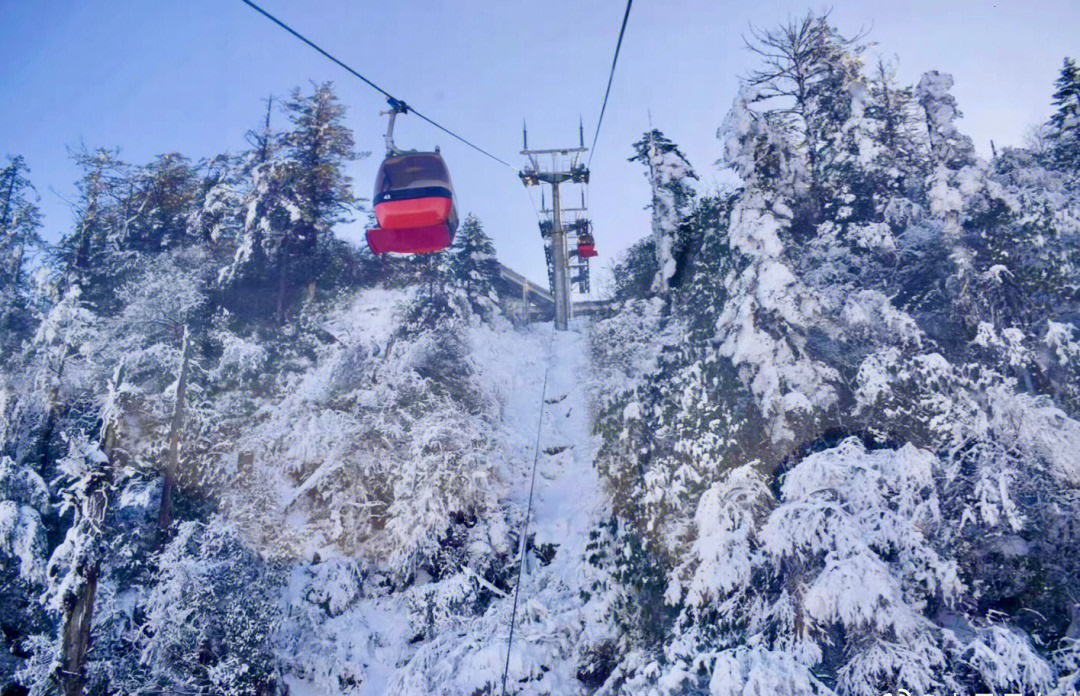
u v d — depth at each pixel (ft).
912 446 40.57
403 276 129.49
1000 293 52.39
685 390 52.42
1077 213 55.26
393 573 65.57
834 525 38.91
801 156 64.90
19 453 63.87
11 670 52.70
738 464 47.11
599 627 52.90
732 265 55.67
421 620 59.67
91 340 80.64
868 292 51.42
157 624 50.78
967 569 40.73
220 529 57.52
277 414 78.28
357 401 77.25
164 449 66.39
